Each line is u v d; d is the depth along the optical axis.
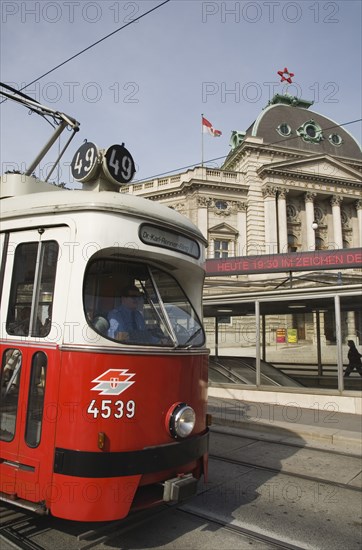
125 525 4.30
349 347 12.64
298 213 42.81
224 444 8.14
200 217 39.12
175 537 4.28
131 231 4.19
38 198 4.32
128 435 3.75
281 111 48.16
